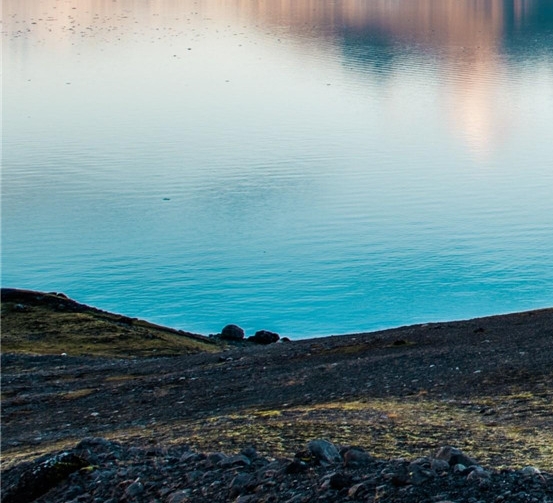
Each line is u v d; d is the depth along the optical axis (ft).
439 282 433.48
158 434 86.48
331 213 606.55
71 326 268.00
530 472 51.31
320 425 76.64
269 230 558.56
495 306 389.19
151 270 467.11
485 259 475.31
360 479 52.19
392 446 68.49
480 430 76.74
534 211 612.29
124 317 286.66
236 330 294.25
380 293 415.44
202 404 128.98
